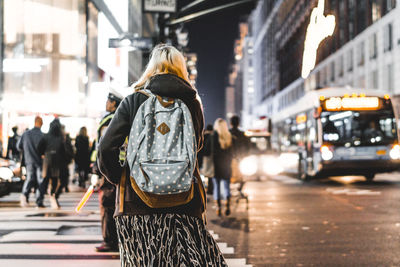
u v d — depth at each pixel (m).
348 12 53.09
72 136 23.47
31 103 25.69
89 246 6.82
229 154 9.65
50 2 28.28
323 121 17.73
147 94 2.60
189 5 14.72
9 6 24.72
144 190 2.43
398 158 17.55
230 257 6.14
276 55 104.50
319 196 13.61
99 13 35.72
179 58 2.78
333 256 6.15
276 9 107.00
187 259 2.49
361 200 12.35
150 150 2.47
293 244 6.95
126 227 2.54
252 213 10.31
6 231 8.03
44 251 6.49
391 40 41.69
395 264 5.71
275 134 29.67
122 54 41.38
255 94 152.88
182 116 2.54
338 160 17.52
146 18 61.97
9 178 12.37
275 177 22.88
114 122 2.56
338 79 56.22
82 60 30.75
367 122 17.72
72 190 15.61
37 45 27.20
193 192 2.57
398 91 39.66
